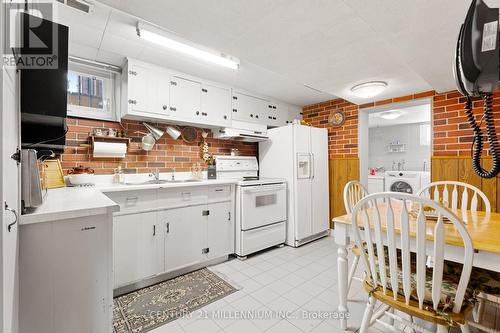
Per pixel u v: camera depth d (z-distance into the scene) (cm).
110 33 188
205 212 251
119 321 163
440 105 272
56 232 96
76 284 99
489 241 109
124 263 197
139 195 206
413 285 120
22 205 92
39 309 92
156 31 181
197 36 164
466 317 105
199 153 311
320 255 286
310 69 219
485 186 239
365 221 124
